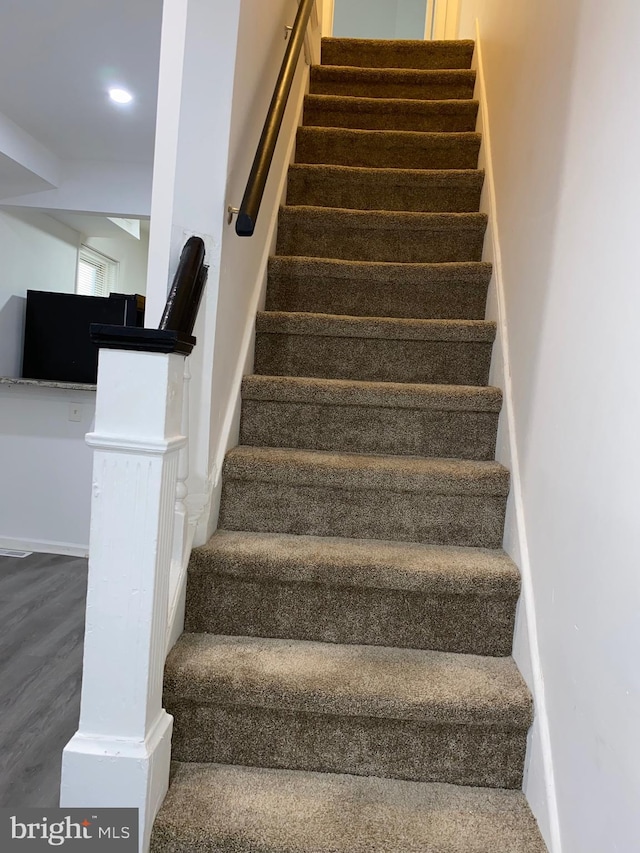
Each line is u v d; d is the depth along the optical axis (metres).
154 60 2.79
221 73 1.43
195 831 1.12
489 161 2.42
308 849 1.09
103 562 1.11
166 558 1.17
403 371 2.07
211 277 1.48
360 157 2.75
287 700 1.27
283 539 1.63
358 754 1.31
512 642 1.47
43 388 3.46
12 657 2.25
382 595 1.48
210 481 1.56
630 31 1.04
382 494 1.68
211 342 1.49
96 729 1.13
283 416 1.88
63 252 5.09
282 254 2.41
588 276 1.17
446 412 1.86
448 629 1.48
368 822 1.16
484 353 2.05
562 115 1.44
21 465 3.52
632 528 0.89
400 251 2.41
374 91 3.09
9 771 1.62
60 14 2.46
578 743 1.05
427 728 1.29
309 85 3.08
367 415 1.88
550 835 1.11
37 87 3.10
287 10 2.21
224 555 1.47
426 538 1.69
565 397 1.25
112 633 1.12
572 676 1.10
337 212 2.35
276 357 2.07
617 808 0.89
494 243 2.14
